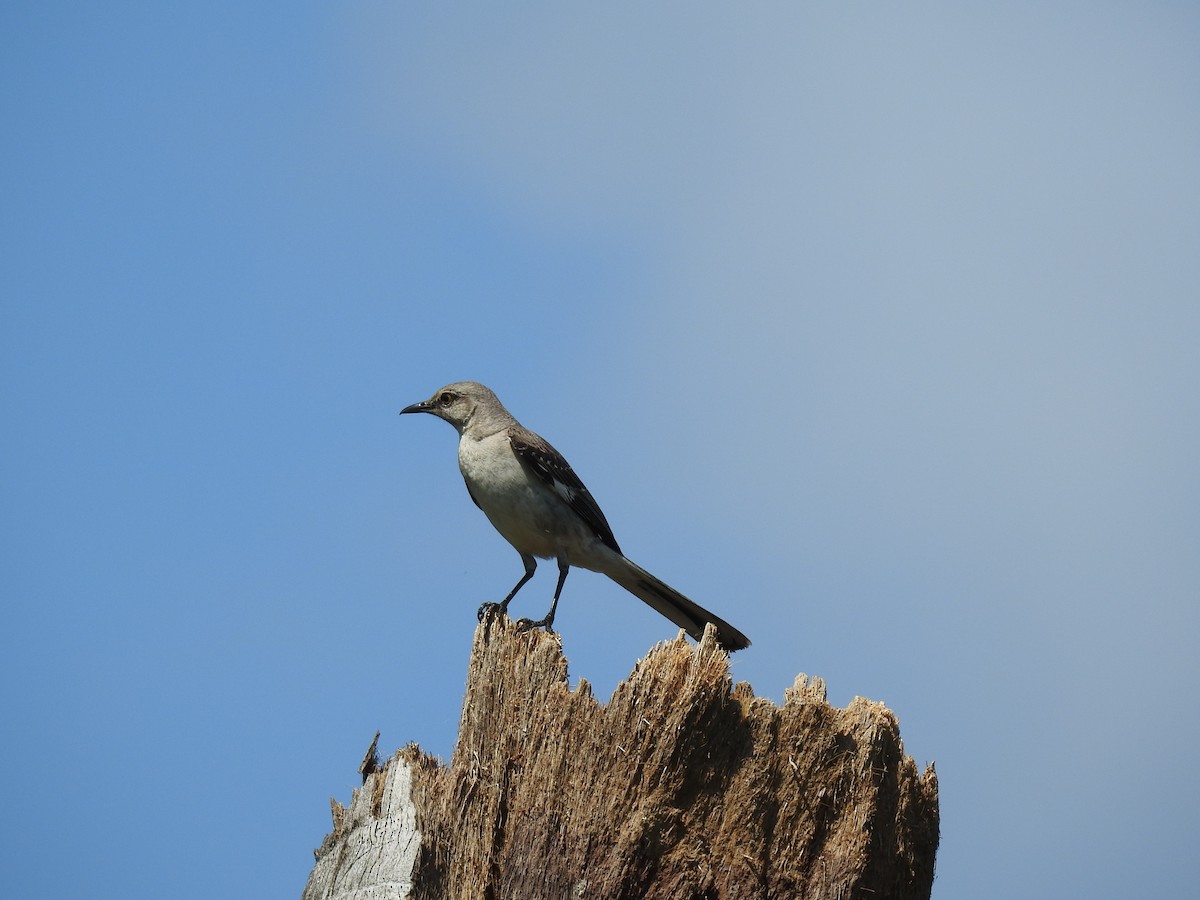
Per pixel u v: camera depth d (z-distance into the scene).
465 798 10.44
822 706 10.18
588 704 10.28
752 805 9.92
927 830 10.40
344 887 10.36
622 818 9.84
